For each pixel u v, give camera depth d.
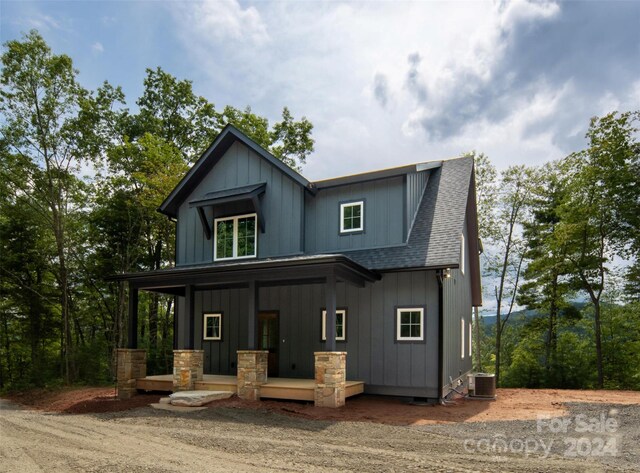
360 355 11.60
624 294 20.89
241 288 13.75
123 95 20.69
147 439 6.97
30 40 17.78
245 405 9.63
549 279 21.50
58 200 19.16
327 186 12.98
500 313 25.17
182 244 15.02
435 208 12.96
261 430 7.48
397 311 11.34
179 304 15.19
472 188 15.16
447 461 5.57
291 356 12.59
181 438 6.98
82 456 6.05
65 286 19.25
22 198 19.06
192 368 11.41
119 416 9.22
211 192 14.50
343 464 5.48
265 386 10.35
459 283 14.54
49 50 18.22
